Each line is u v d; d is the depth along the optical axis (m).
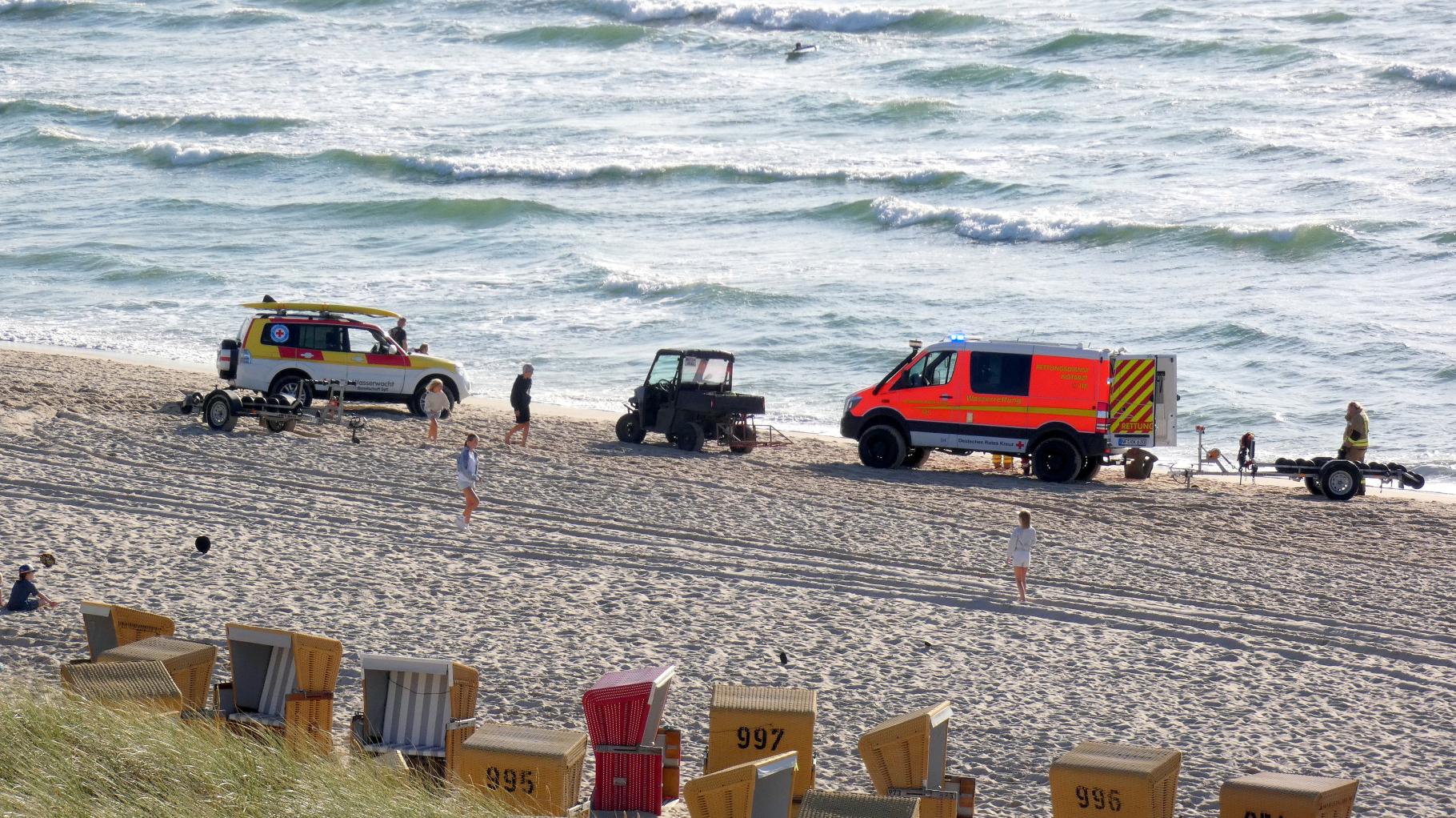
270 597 53.12
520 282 171.50
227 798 26.16
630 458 94.56
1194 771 38.97
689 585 59.16
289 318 106.94
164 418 96.81
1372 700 46.97
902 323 149.50
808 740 32.72
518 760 30.34
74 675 32.62
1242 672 49.88
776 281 167.62
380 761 31.02
